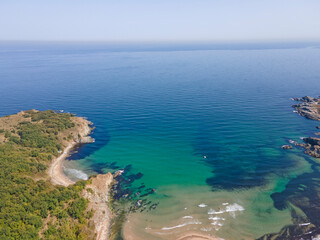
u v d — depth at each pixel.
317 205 68.50
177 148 103.38
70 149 104.81
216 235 59.59
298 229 60.59
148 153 100.25
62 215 58.06
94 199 70.06
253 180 81.06
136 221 64.69
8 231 47.53
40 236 52.00
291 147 100.38
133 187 79.19
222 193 75.31
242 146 102.94
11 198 57.34
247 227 61.81
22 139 94.75
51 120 115.56
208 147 103.25
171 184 80.56
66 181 80.94
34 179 72.56
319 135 110.44
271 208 68.19
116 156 98.69
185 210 68.38
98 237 59.31
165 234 60.31
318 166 87.44
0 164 71.50
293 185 77.81
